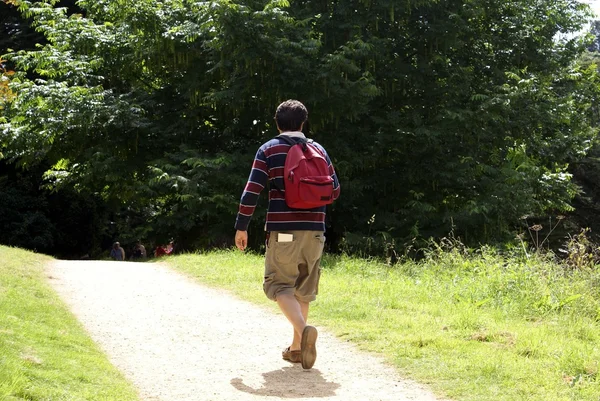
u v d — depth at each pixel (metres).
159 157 21.30
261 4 18.39
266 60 18.20
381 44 19.91
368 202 21.72
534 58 23.94
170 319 8.11
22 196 28.75
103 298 9.46
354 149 20.67
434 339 6.67
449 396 5.11
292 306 5.62
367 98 19.03
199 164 18.59
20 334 6.13
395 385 5.42
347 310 8.28
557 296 9.00
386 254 17.52
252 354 6.51
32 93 20.20
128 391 5.19
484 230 20.73
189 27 19.00
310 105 19.06
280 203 5.68
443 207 22.03
